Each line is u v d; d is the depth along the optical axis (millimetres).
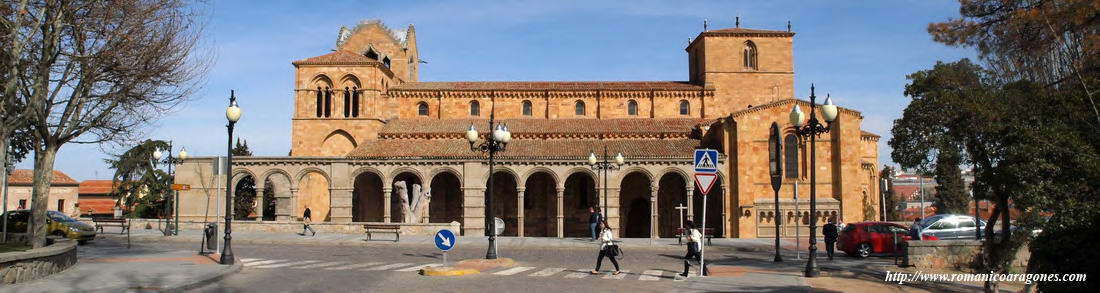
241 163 63312
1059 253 17641
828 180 64875
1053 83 24172
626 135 70312
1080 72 22828
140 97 30203
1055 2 22234
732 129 65375
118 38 28422
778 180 34875
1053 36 23281
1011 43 25188
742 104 75250
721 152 65375
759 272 28266
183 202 62938
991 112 24234
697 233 26297
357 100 73250
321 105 73062
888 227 39312
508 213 71125
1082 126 22578
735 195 64250
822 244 50781
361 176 70750
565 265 31453
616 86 77250
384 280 24578
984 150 25250
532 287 23141
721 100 75312
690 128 71312
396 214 70250
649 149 66188
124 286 21500
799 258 37312
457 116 75688
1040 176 21156
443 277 25547
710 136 69375
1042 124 22641
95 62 28344
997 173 24094
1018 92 24797
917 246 31484
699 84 77938
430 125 72812
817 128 27797
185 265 27516
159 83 30312
